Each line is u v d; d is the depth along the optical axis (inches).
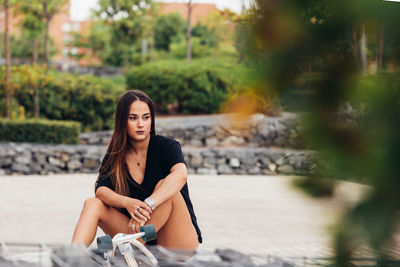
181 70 844.0
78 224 97.7
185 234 106.5
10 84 708.7
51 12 1135.6
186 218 107.3
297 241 225.0
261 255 51.7
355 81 32.6
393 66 32.8
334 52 33.3
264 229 259.6
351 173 32.6
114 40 1626.5
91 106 753.6
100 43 2059.5
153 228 82.3
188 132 693.9
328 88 33.1
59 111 746.2
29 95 743.1
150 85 844.6
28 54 2085.4
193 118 776.9
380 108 32.2
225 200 368.2
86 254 52.2
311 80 33.4
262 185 464.8
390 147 31.9
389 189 31.8
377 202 31.6
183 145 690.8
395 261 31.1
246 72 33.8
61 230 257.8
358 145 32.2
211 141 692.1
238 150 583.5
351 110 33.2
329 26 32.7
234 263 49.3
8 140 606.2
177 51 1675.7
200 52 1577.3
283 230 255.8
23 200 357.1
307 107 33.4
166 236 106.7
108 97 759.1
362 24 32.6
